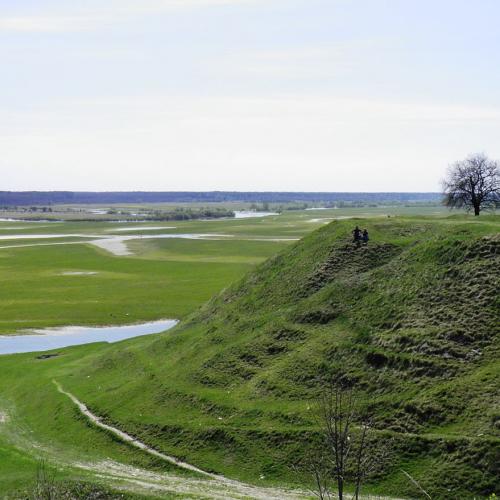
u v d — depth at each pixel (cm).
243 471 4969
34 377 7869
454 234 7094
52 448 5778
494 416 4753
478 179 11481
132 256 18200
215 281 13862
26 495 4544
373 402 5262
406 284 6594
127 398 6500
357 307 6612
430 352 5569
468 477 4406
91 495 4512
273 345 6512
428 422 4938
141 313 11419
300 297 7294
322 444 4938
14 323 10900
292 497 4484
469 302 6019
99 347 9131
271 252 18425
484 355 5422
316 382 5719
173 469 5141
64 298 12562
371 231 8200
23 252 19488
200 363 6681
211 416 5725
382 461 4684
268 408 5562
